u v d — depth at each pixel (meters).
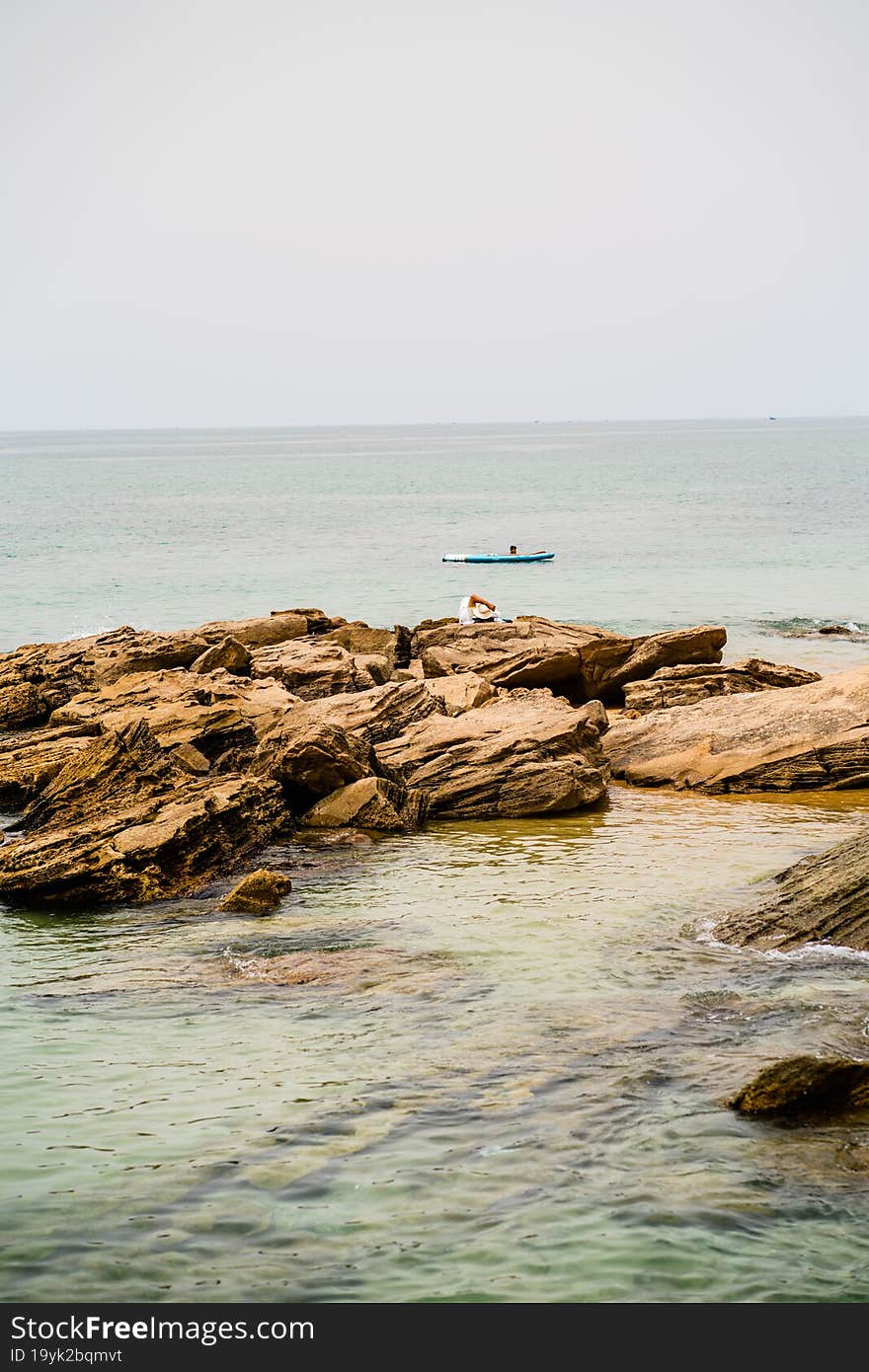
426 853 24.06
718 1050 14.53
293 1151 12.38
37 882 20.91
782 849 23.92
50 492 174.12
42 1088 13.83
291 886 21.75
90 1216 11.30
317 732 26.59
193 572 75.62
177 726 28.88
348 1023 15.59
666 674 35.84
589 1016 15.63
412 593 65.19
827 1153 12.22
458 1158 12.20
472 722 29.67
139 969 17.67
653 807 27.78
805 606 58.75
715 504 128.12
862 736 29.28
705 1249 10.76
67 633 55.28
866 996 16.12
